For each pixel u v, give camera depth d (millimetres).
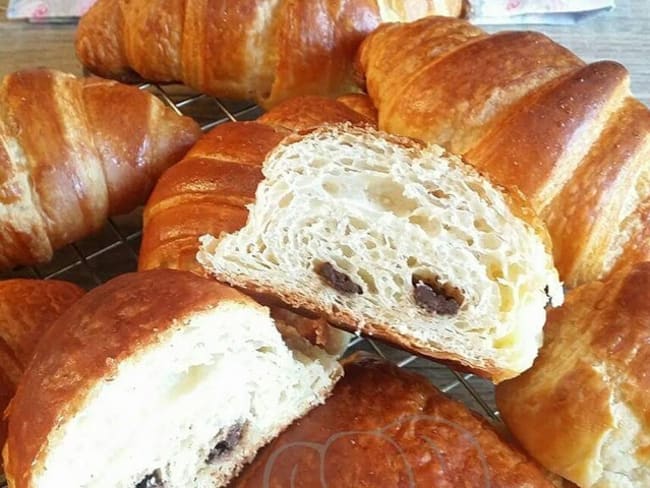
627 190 179
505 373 156
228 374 151
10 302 182
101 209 209
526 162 174
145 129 209
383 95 200
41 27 274
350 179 154
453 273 151
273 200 153
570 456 159
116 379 137
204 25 224
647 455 155
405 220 149
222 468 158
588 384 157
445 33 201
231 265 157
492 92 183
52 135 200
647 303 161
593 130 179
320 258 155
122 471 147
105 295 149
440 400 168
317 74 227
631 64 264
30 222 200
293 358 159
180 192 185
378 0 231
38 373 143
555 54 191
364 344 195
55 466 137
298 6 221
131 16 233
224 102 251
